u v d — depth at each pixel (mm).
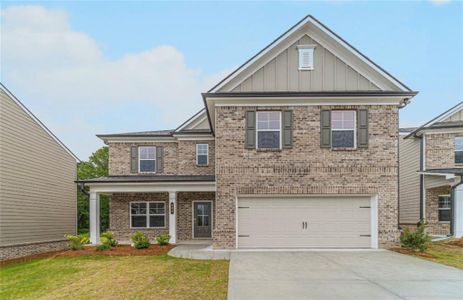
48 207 20359
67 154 22875
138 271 10461
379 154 13938
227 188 13953
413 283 8344
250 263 10859
